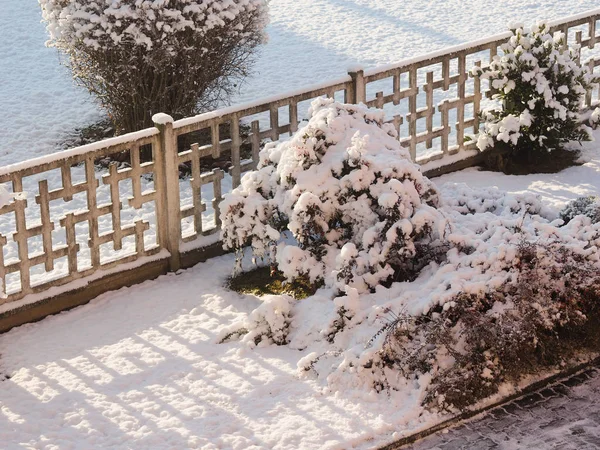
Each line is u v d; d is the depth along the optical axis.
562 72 9.72
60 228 8.86
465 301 6.64
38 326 7.36
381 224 7.13
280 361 6.79
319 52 13.60
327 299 7.14
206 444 5.94
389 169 7.24
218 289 7.84
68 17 9.80
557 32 10.20
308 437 5.99
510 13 15.14
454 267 6.96
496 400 6.44
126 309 7.57
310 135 7.50
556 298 6.95
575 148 10.30
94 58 9.98
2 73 12.56
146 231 8.74
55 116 11.30
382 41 14.03
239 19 10.05
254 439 5.99
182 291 7.82
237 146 8.43
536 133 9.81
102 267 7.77
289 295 7.60
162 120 7.81
